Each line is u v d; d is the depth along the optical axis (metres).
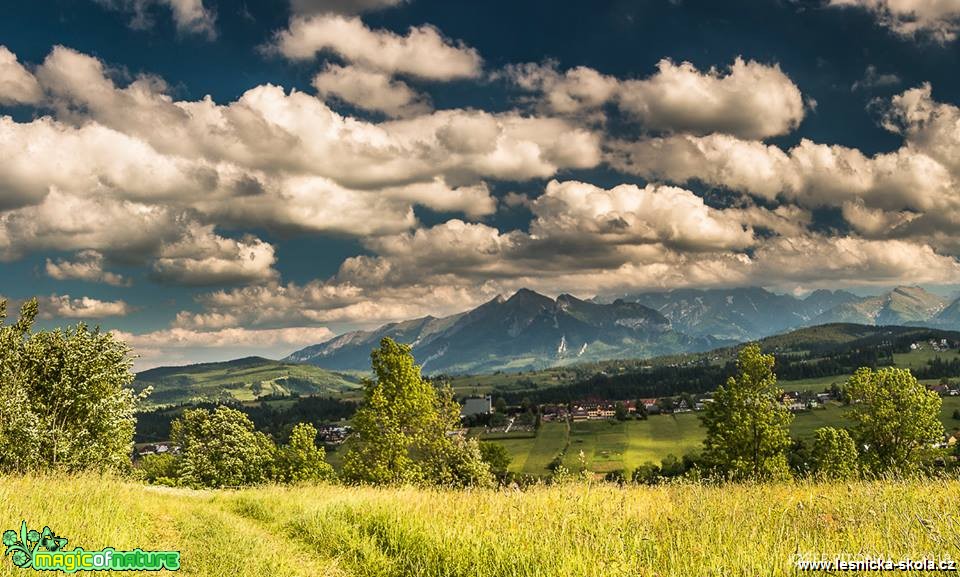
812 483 16.44
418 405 40.66
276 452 72.00
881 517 9.31
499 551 9.29
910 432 43.59
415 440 41.34
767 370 41.00
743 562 7.40
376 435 39.06
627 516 11.27
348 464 38.94
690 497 13.05
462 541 10.04
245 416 72.12
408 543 10.73
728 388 41.81
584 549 8.80
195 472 67.25
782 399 42.28
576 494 13.80
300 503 17.95
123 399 36.44
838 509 10.94
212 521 14.83
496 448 82.38
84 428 34.38
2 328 34.47
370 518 12.70
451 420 44.94
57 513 11.73
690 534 9.32
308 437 71.06
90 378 34.47
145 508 15.36
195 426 70.62
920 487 13.02
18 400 31.77
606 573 7.78
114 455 35.75
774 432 39.94
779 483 17.09
